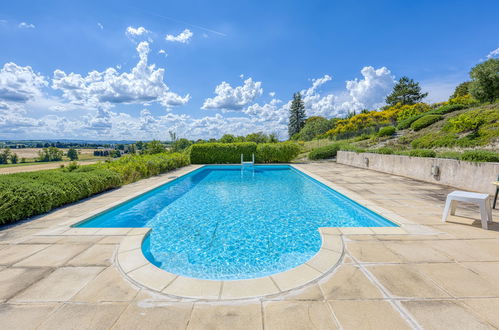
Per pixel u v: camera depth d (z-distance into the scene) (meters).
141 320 1.73
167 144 21.83
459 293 2.01
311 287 2.14
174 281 2.27
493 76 14.32
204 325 1.68
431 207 4.84
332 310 1.82
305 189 8.15
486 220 3.51
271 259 3.31
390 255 2.74
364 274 2.34
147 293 2.08
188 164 15.73
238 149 16.31
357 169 12.04
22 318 1.75
